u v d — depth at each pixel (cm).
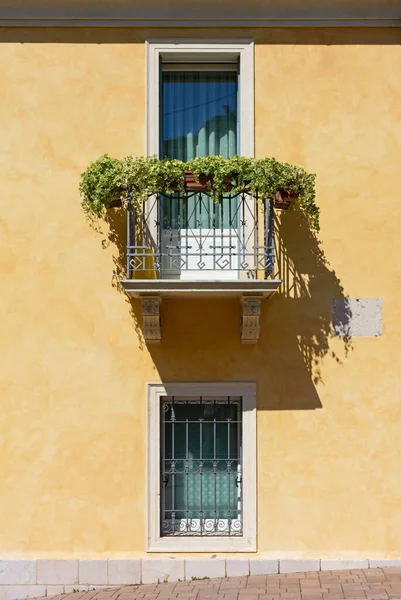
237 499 899
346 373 889
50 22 905
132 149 901
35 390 887
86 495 881
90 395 887
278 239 896
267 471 882
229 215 906
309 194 841
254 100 902
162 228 903
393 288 895
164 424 902
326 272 895
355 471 881
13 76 906
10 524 880
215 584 843
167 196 844
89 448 884
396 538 877
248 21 907
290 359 891
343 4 904
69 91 905
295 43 909
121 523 879
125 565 873
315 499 879
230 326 893
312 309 894
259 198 830
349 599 756
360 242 897
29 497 881
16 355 889
